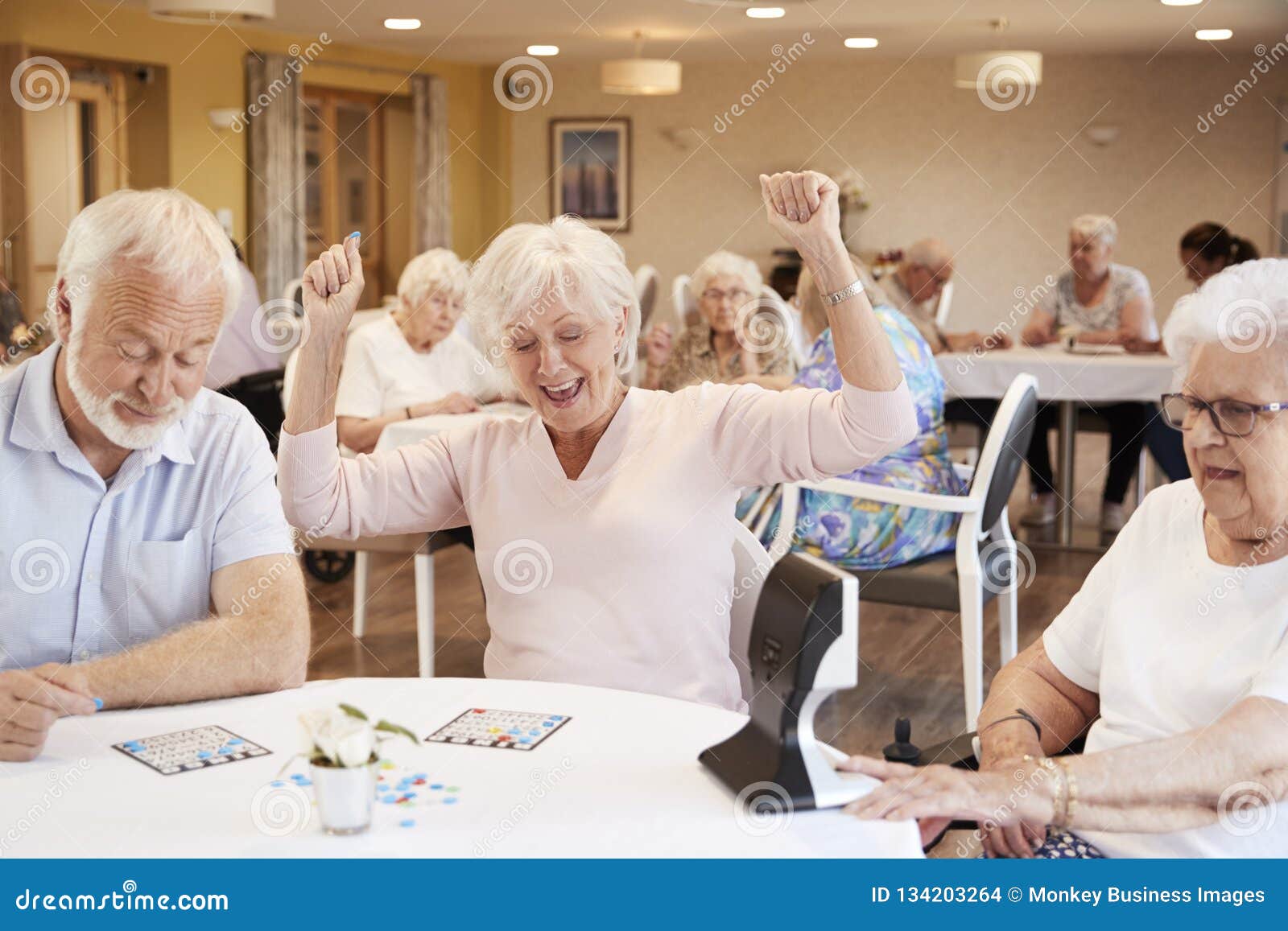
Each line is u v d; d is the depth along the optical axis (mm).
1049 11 7781
